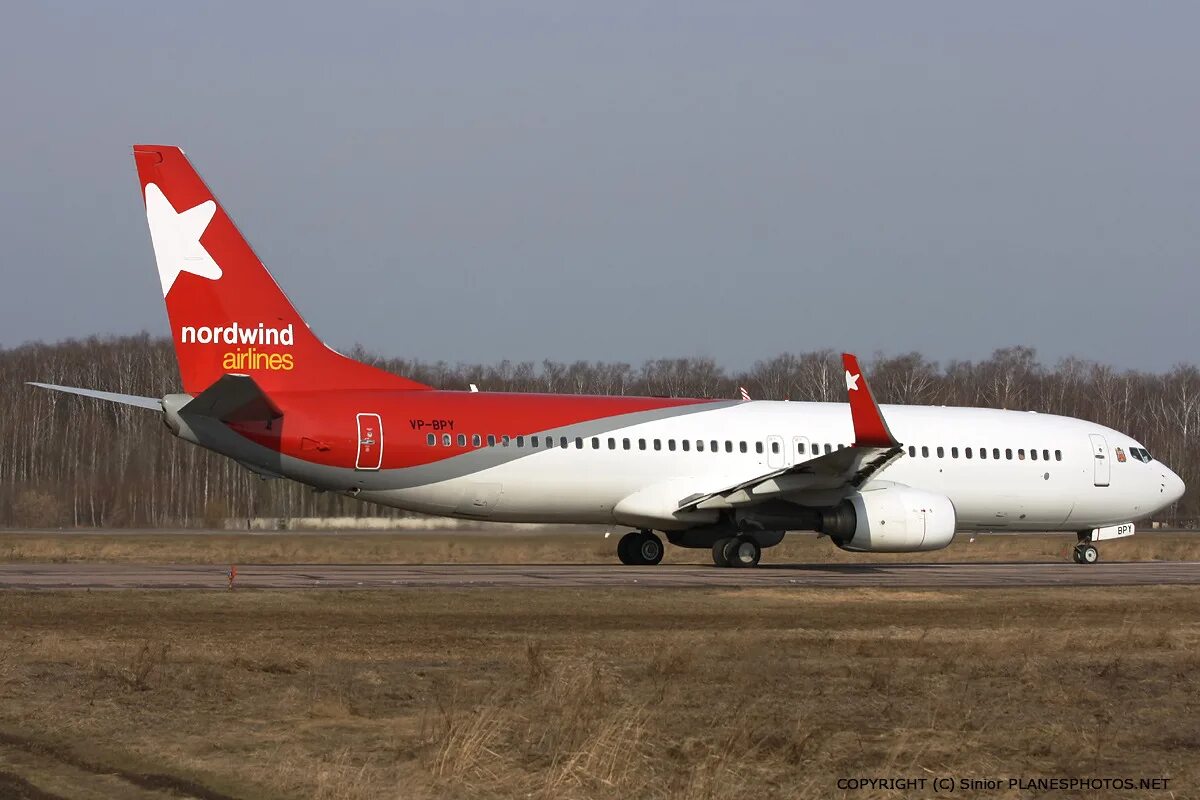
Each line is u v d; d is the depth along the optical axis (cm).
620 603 6788
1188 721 4069
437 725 3572
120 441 19300
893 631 6025
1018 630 6003
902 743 3494
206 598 6588
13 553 10912
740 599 7081
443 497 9119
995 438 10569
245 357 8731
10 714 3766
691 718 3900
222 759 3275
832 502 9619
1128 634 5884
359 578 7988
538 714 3862
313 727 3672
